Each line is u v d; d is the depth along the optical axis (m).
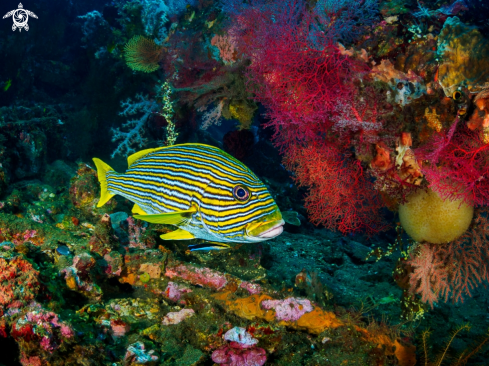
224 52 5.10
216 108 6.11
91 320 3.18
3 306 2.58
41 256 3.61
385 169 3.37
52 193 5.77
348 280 6.40
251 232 2.00
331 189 4.08
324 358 3.34
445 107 2.97
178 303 3.80
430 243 3.77
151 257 3.98
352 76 3.25
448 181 3.06
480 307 5.50
